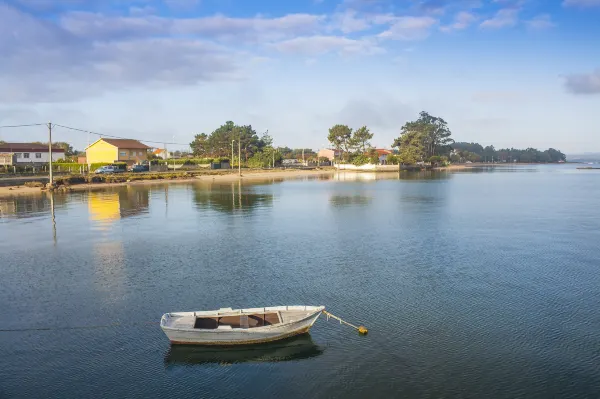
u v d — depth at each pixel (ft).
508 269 102.37
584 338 68.03
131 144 482.28
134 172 413.18
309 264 106.73
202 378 58.44
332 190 296.71
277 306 73.10
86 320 75.10
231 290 88.63
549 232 143.95
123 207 200.54
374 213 186.39
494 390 55.47
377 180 415.44
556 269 102.27
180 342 64.39
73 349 65.82
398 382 57.26
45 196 241.14
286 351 64.64
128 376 59.00
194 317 66.74
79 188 288.10
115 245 125.90
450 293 86.79
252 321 67.15
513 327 71.82
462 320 74.43
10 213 181.88
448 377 58.13
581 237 136.15
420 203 222.28
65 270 102.17
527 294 86.12
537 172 629.10
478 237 136.46
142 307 80.28
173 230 147.64
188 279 95.45
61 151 445.78
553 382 56.95
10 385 57.21
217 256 114.01
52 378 58.70
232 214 182.70
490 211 191.93
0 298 85.20
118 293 87.25
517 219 169.78
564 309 78.84
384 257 113.09
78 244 126.93
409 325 72.69
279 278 96.02
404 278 96.02
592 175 534.37
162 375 59.21
